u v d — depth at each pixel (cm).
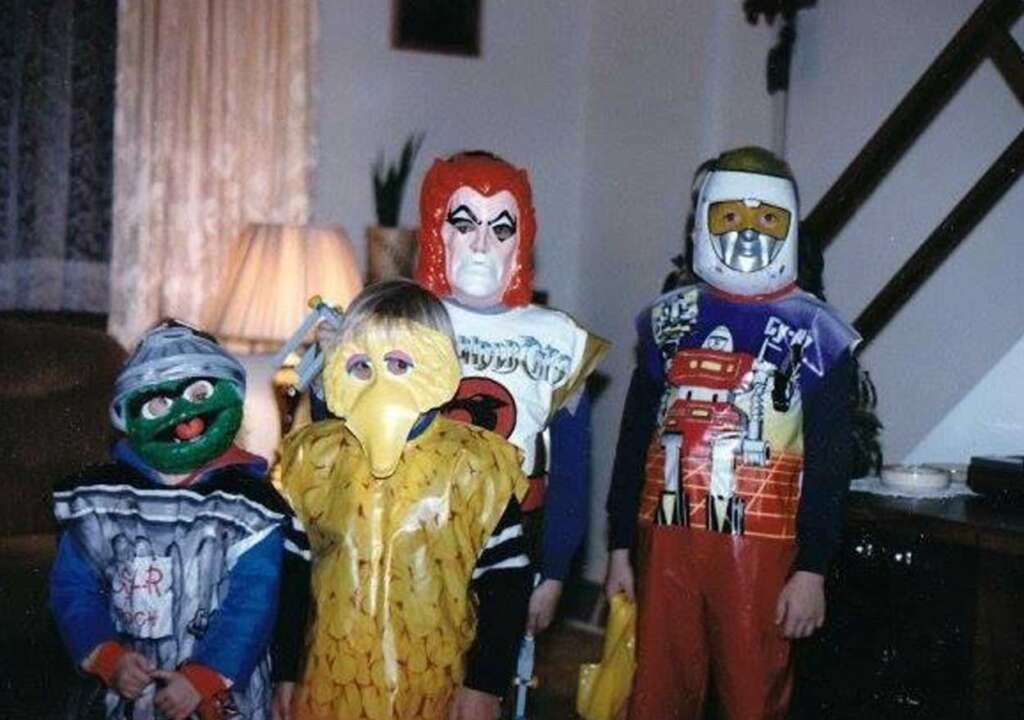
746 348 211
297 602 186
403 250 369
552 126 417
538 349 210
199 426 183
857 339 208
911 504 235
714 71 363
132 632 182
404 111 397
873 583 236
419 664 179
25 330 312
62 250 355
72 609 183
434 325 185
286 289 325
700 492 208
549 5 413
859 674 237
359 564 180
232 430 187
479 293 210
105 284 361
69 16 350
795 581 206
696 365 212
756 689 206
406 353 181
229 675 179
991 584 214
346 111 389
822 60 329
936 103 275
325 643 180
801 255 250
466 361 207
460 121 405
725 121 361
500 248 211
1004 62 264
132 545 182
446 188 213
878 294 282
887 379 305
